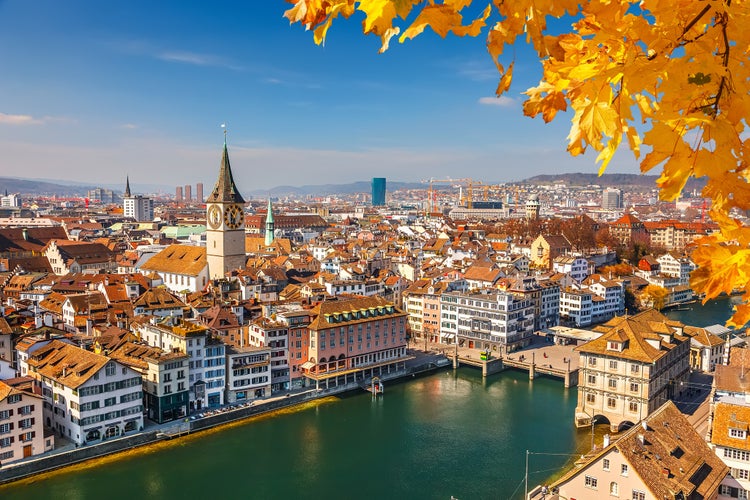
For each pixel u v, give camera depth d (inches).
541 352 7377.0
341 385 6043.3
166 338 5388.8
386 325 6545.3
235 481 4084.6
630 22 290.0
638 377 4817.9
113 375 4527.6
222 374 5354.3
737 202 296.5
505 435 4911.4
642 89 284.4
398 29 294.2
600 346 5064.0
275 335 5787.4
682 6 285.6
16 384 4343.0
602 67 291.0
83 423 4377.5
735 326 321.1
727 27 278.5
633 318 5452.8
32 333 5482.3
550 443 4739.2
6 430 4030.5
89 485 3978.8
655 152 287.3
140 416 4702.3
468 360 6948.8
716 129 277.1
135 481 4050.2
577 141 300.8
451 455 4522.6
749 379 4023.1
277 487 4010.8
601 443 4704.7
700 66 276.2
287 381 5905.5
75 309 6707.7
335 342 6092.5
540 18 293.4
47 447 4256.9
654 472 2874.0
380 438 4847.4
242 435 4884.4
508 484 4062.5
